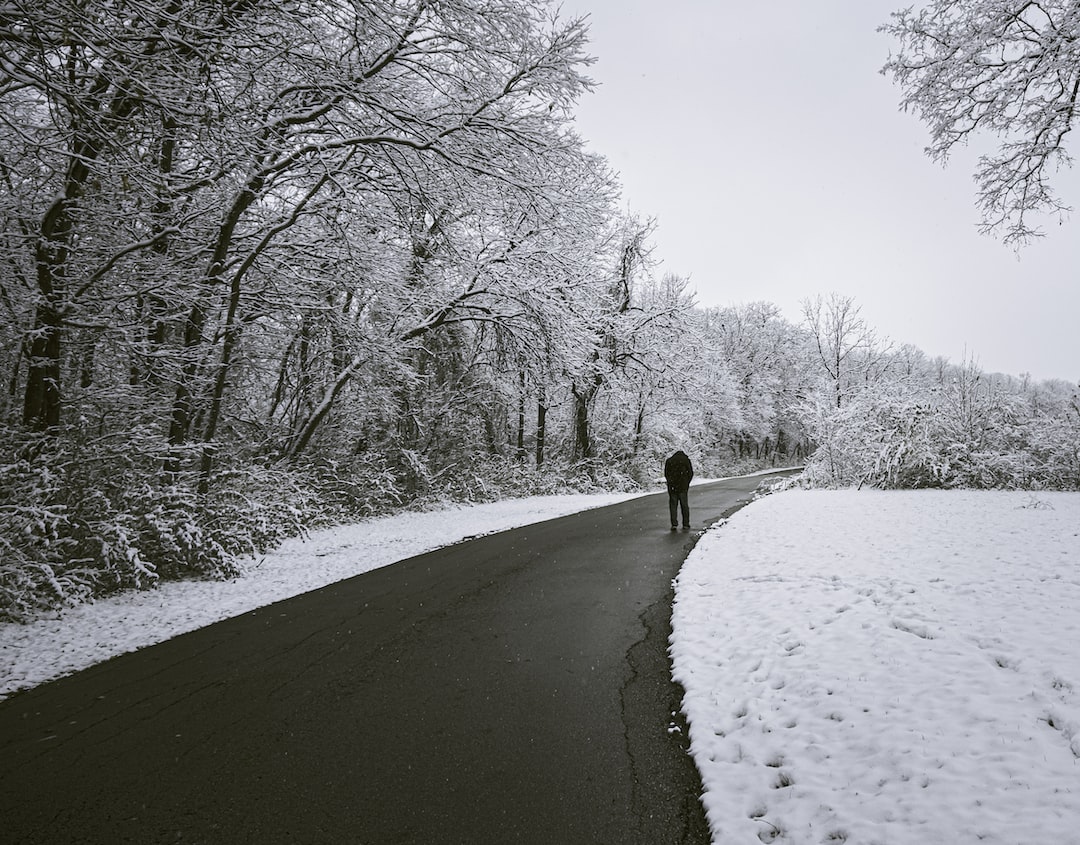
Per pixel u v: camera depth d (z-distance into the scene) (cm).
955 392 1853
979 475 1667
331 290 1582
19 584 651
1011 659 392
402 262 1688
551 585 750
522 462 2536
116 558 761
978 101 1346
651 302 3244
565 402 2905
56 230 992
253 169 1114
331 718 391
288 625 616
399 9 966
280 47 895
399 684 447
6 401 1063
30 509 689
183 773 326
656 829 270
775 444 6412
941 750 299
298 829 274
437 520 1553
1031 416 1798
